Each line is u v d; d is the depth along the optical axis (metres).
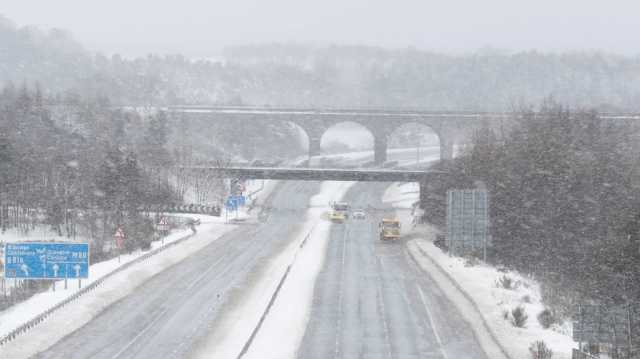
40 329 79.81
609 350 74.38
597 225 143.38
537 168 151.12
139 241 141.50
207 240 159.12
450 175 188.00
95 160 195.50
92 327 83.06
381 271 125.19
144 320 86.88
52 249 96.38
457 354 75.50
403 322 88.69
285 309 94.81
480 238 136.88
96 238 155.75
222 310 92.50
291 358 73.44
